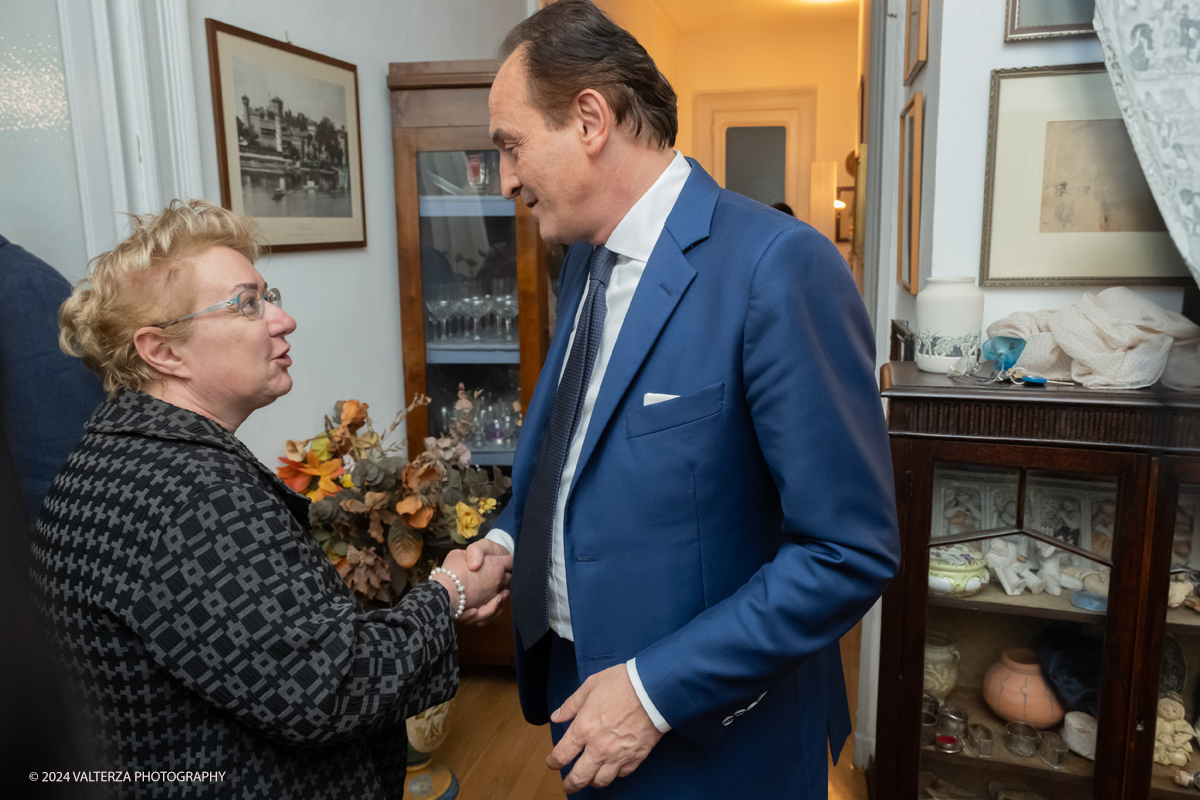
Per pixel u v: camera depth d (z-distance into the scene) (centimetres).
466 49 323
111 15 158
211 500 83
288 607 84
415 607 102
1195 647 132
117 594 80
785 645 88
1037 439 135
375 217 257
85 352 95
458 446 218
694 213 99
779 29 694
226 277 95
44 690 26
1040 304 168
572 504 101
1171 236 134
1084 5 156
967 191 170
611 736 90
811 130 705
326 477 195
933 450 142
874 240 243
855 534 88
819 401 87
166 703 84
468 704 251
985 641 148
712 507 95
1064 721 144
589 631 101
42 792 25
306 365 222
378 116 257
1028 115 161
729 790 101
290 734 85
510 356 267
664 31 652
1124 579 133
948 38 167
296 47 211
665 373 95
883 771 156
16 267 122
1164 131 131
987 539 143
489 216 259
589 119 95
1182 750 134
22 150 154
